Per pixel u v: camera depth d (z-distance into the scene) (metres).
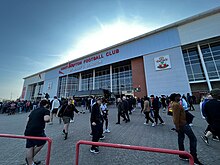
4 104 20.92
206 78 19.73
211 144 4.36
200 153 3.70
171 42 22.42
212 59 20.28
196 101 19.83
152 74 23.19
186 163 3.17
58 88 39.12
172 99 3.65
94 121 4.24
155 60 23.39
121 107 8.66
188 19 21.25
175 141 4.79
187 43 20.94
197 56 21.50
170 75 21.23
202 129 6.29
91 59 33.81
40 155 3.91
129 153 3.95
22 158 3.81
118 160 3.46
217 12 19.38
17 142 5.41
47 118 3.19
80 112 15.32
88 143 2.03
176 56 21.44
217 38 19.38
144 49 25.30
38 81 47.00
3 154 4.12
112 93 26.92
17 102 21.22
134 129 6.83
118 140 5.11
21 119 12.68
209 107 2.86
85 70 34.66
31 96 49.00
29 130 3.02
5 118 13.66
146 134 5.81
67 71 38.50
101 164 3.27
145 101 7.99
